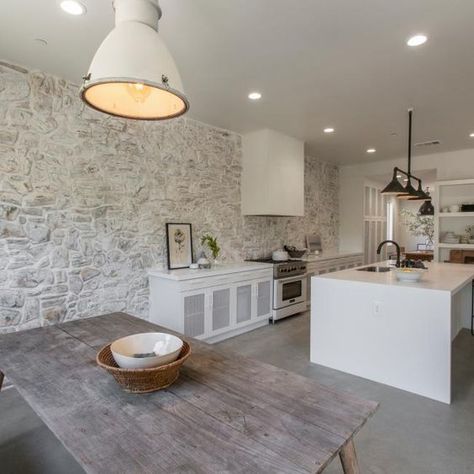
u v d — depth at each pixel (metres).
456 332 4.28
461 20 2.21
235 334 4.27
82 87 1.25
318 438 1.02
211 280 3.84
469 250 5.64
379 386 2.90
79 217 3.23
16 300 2.86
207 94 3.45
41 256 3.00
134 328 2.17
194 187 4.30
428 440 2.17
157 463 0.91
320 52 2.62
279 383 1.39
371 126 4.50
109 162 3.45
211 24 2.26
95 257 3.36
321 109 3.87
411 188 3.93
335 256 6.16
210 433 1.05
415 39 2.44
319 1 2.04
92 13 2.16
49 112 3.04
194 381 1.41
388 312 2.93
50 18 2.21
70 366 1.57
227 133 4.73
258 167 4.79
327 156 6.36
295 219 6.12
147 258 3.80
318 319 3.37
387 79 3.10
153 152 3.85
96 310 3.36
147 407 1.20
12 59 2.78
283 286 4.85
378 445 2.12
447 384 2.63
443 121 4.28
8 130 2.81
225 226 4.75
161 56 1.29
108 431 1.06
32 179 2.94
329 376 3.10
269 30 2.33
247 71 2.94
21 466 1.95
